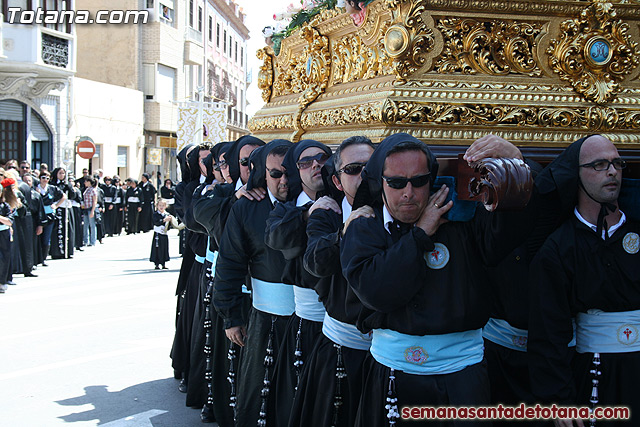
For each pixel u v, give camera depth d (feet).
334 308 10.61
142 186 76.02
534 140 10.38
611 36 10.62
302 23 14.75
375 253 8.73
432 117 10.07
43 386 19.80
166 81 110.11
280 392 12.50
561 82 10.71
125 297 33.71
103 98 86.89
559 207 9.98
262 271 13.21
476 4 10.23
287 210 11.89
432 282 8.72
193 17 121.90
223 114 53.78
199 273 19.58
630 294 9.55
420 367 8.84
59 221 49.90
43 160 73.31
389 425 8.94
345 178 10.10
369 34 11.23
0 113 65.26
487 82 10.40
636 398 9.58
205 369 17.72
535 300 9.78
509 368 10.70
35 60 65.00
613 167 9.29
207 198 15.66
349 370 10.70
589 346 9.76
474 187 8.32
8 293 34.65
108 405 18.26
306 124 13.56
